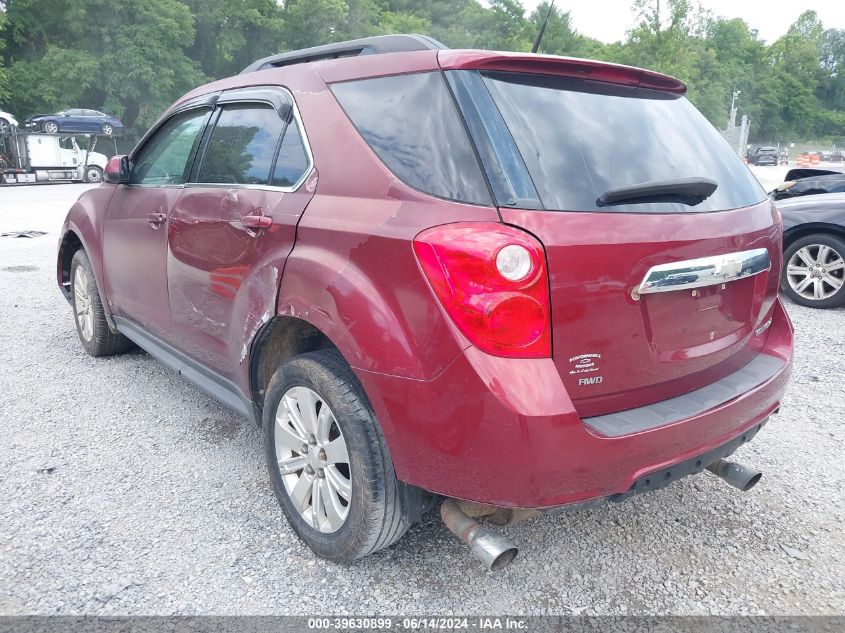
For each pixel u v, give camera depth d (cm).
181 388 428
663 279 212
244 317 274
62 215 1422
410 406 205
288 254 249
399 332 206
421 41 252
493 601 237
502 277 188
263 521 282
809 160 5134
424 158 218
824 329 580
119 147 4159
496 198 198
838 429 379
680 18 4362
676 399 227
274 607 231
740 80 10362
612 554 265
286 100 280
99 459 333
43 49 4297
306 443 252
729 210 244
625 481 206
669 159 239
